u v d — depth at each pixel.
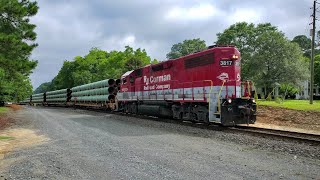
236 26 61.41
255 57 56.72
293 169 8.69
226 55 18.14
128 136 15.58
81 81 91.38
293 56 56.72
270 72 56.78
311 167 8.90
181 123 20.80
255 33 60.69
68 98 58.53
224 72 18.00
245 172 8.39
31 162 10.55
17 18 26.67
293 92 68.88
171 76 22.62
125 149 12.11
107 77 75.50
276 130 16.23
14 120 28.89
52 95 70.00
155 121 22.94
